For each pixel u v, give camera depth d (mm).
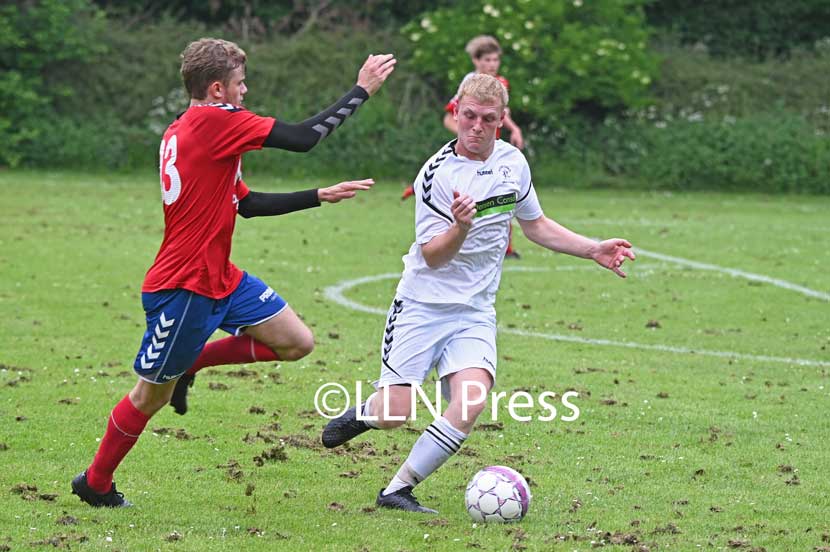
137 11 109500
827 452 25484
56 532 19078
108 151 94875
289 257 53750
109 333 36500
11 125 95000
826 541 19625
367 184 21062
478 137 20250
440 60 98312
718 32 116438
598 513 20938
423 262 20844
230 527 19656
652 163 96562
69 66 99062
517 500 20188
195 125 19406
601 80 95188
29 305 40562
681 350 36625
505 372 32656
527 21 95500
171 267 19594
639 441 26125
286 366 32781
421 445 20734
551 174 95250
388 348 21094
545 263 55188
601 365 34031
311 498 21500
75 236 58062
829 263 56312
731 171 96062
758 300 46031
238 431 26078
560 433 26672
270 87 99625
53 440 24891
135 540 18781
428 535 19391
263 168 93875
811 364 35000
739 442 26203
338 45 102938
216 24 112125
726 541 19406
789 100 104375
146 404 20281
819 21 117000
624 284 49281
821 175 95500
